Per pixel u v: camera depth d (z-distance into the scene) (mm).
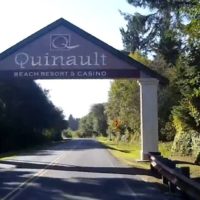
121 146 68250
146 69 31141
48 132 98812
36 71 31188
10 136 59938
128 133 75438
